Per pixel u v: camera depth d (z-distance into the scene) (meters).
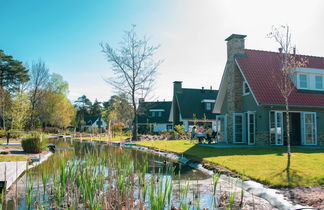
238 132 20.17
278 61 21.28
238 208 5.64
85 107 91.81
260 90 18.27
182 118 37.91
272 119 18.20
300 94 19.38
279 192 6.37
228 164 9.70
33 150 14.99
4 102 32.81
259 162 9.92
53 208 5.63
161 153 15.41
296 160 10.25
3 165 10.04
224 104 24.09
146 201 6.07
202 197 6.42
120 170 6.96
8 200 6.23
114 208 5.30
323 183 6.95
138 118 48.03
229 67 21.22
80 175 6.44
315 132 19.00
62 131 42.66
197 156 12.24
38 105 42.78
